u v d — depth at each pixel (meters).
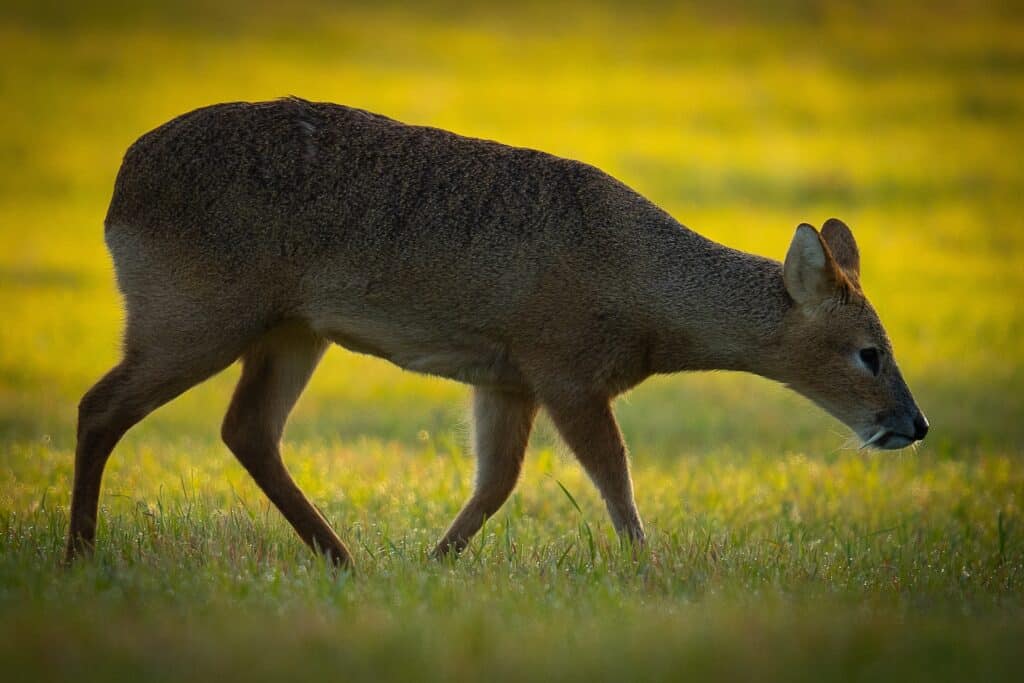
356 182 14.63
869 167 60.78
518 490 19.30
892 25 93.06
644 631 10.87
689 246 15.43
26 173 57.03
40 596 11.59
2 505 16.56
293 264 14.48
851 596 13.10
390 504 18.06
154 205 14.30
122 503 17.48
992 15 95.88
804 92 75.44
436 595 12.12
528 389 15.45
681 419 28.41
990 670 10.01
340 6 98.25
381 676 9.46
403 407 29.12
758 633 10.72
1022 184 58.94
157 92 72.06
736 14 96.62
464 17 96.19
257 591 12.20
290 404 15.51
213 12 93.50
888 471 22.66
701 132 66.31
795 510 19.17
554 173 15.20
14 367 31.06
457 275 14.76
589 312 14.98
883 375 15.48
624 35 91.00
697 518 17.78
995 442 26.30
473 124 65.44
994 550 16.73
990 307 39.94
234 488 18.30
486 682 9.54
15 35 84.19
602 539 15.59
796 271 15.22
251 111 14.66
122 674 9.31
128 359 14.34
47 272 42.59
